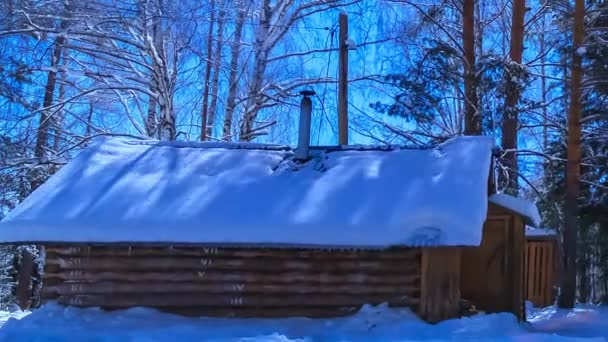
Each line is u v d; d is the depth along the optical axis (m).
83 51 18.31
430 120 16.70
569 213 14.38
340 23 17.27
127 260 10.32
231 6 18.78
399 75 16.23
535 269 17.50
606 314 12.74
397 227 9.70
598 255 17.48
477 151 11.32
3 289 24.80
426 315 9.99
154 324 9.81
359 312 10.12
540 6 17.41
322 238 9.77
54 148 19.12
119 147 12.11
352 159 11.70
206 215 10.17
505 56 15.67
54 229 9.93
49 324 9.70
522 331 9.60
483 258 11.62
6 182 17.88
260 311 10.32
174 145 12.38
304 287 10.33
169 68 19.11
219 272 10.34
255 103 18.70
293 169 11.55
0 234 9.98
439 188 10.37
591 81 14.21
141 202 10.52
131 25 17.86
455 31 17.59
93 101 19.52
